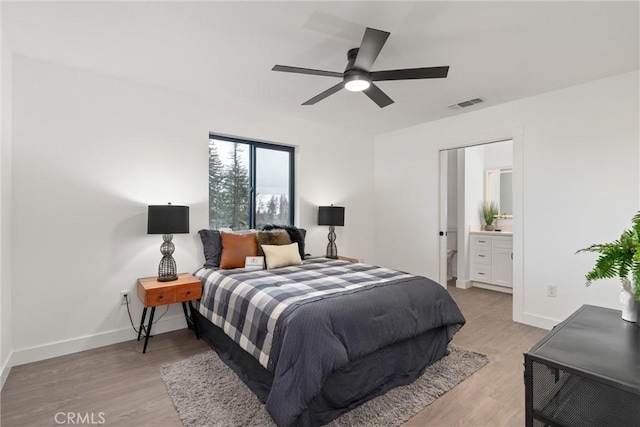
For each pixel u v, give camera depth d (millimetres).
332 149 4566
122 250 2859
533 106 3311
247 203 3912
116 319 2818
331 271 2875
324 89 3154
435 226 4336
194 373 2260
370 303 2049
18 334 2396
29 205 2447
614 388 1063
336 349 1716
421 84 3002
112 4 1835
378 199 5090
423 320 2283
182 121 3217
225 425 1719
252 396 1982
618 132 2795
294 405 1576
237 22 2018
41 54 2428
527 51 2369
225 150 3736
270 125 3893
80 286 2656
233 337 2217
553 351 1278
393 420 1778
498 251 4762
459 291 4781
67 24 2037
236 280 2545
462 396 2020
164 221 2711
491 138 3668
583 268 2982
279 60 2535
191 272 3246
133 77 2863
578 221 3016
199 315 2994
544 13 1904
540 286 3246
